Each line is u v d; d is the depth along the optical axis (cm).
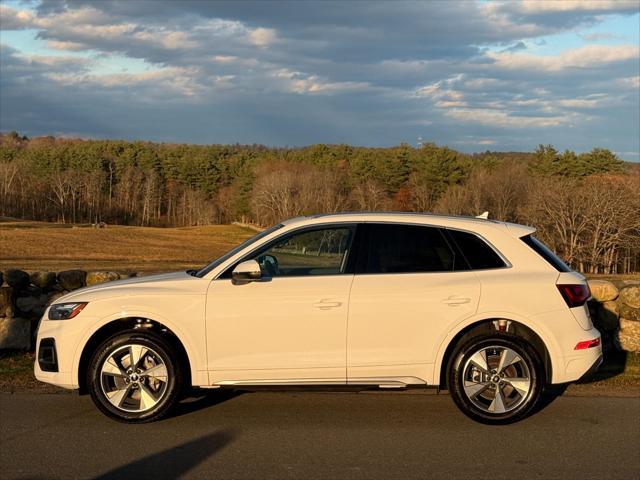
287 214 9262
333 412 591
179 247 7294
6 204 13075
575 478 443
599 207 5006
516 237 572
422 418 575
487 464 467
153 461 470
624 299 813
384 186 9200
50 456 480
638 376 718
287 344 548
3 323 809
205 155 14650
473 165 8725
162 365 552
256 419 571
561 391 666
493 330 557
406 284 550
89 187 13700
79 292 576
